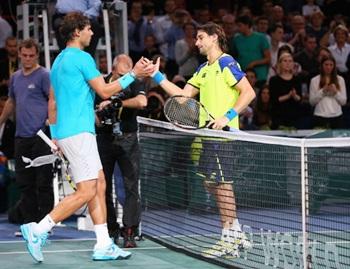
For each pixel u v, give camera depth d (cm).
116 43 2119
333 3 3066
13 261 1529
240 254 1530
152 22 2728
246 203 1620
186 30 2581
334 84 2452
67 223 2019
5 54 2448
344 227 1633
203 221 1827
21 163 1820
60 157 1680
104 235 1527
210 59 1575
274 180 1562
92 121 1476
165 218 1838
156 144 1803
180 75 2517
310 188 1480
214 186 1545
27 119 1798
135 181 1650
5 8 2795
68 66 1449
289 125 2419
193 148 1599
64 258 1554
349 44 2730
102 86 1451
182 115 1529
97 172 1476
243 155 1548
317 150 1473
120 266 1470
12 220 2027
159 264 1486
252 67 2614
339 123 2459
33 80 1797
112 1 2134
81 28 1479
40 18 2150
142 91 1623
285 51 2538
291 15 2912
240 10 2945
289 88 2425
